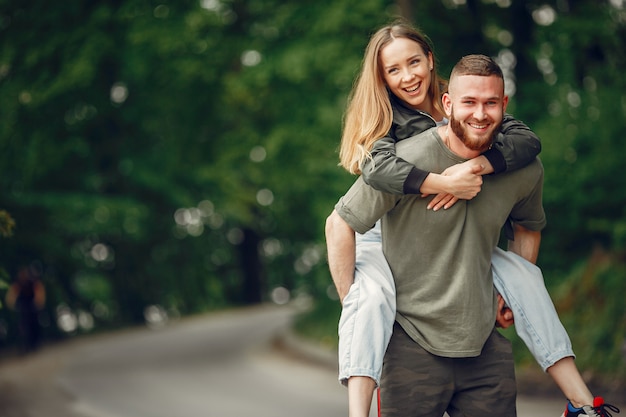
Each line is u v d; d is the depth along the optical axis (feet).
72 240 84.99
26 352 69.10
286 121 53.42
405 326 11.41
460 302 11.21
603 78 42.45
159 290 103.14
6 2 55.06
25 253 75.61
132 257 98.37
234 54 54.60
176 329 94.22
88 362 60.59
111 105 69.72
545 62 47.19
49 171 73.77
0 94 55.26
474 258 11.26
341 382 11.35
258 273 145.18
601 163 40.14
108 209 78.48
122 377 50.11
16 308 69.51
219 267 140.05
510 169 11.16
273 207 76.33
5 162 61.87
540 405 31.48
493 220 11.29
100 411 36.83
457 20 49.70
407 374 11.39
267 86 53.21
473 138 10.92
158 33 54.34
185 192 90.02
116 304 97.40
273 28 53.16
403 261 11.46
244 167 63.67
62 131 64.54
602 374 33.68
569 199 40.81
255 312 124.77
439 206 11.18
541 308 11.62
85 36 55.06
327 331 65.00
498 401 11.44
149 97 68.08
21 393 43.57
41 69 55.52
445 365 11.35
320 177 53.78
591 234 42.29
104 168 85.97
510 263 11.87
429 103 12.41
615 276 37.06
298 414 34.88
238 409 36.47
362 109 11.87
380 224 12.18
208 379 48.29
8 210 72.54
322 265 75.10
